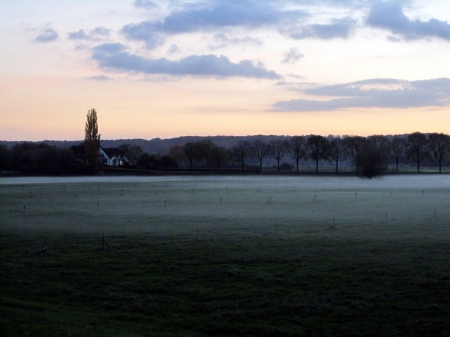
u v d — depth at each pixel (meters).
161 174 185.25
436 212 57.06
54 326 19.56
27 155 174.62
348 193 91.19
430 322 22.20
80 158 193.50
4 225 47.34
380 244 36.50
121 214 56.50
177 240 38.75
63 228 45.34
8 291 26.45
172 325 22.45
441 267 29.58
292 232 42.38
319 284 27.12
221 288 26.83
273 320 22.91
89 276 29.11
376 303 24.36
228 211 59.50
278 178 165.00
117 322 22.33
